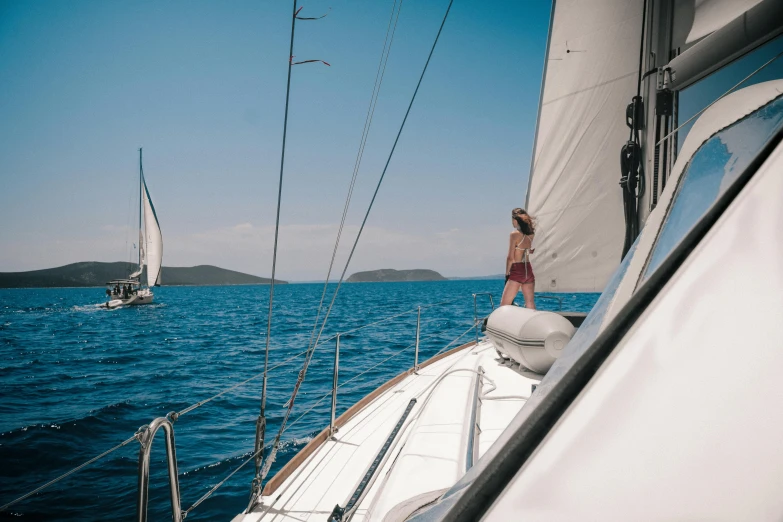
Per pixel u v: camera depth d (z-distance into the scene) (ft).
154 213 176.14
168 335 79.41
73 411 31.30
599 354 1.73
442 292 263.70
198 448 22.74
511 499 1.54
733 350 1.60
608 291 3.05
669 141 10.63
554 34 16.56
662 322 1.72
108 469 20.62
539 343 11.98
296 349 55.83
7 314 147.23
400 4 8.96
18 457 22.86
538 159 17.31
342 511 7.39
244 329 86.28
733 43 7.89
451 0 8.92
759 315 1.64
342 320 93.25
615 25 15.55
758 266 1.73
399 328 72.23
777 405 1.49
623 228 16.17
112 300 173.58
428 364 17.90
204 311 146.51
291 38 6.81
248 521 7.90
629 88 15.60
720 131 2.98
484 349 18.61
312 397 31.37
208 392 35.76
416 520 2.16
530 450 1.62
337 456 10.29
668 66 10.18
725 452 1.46
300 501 8.52
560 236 17.13
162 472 19.99
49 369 48.78
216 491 18.16
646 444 1.52
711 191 2.59
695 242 1.88
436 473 7.36
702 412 1.53
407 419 11.45
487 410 10.27
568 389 1.69
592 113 16.20
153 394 35.76
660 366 1.63
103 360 53.78
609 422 1.58
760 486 1.41
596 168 16.35
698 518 1.40
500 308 14.51
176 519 6.01
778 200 1.84
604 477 1.50
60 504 17.54
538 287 17.67
